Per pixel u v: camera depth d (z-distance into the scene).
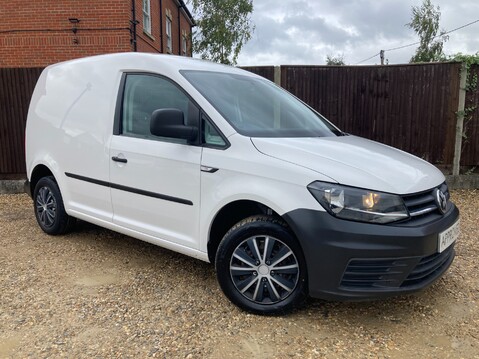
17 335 2.93
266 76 7.48
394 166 3.15
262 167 3.03
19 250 4.62
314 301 3.41
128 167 3.84
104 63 4.31
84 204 4.46
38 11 10.01
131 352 2.74
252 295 3.18
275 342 2.85
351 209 2.77
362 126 7.51
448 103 7.28
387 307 3.33
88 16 10.00
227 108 3.49
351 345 2.83
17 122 7.52
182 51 20.92
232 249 3.17
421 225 2.85
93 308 3.31
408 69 7.29
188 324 3.08
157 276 3.92
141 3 11.71
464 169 7.52
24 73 7.40
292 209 2.87
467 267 4.11
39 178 5.24
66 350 2.76
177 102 3.59
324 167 2.93
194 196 3.36
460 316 3.20
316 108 7.49
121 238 5.00
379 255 2.73
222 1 18.03
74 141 4.44
